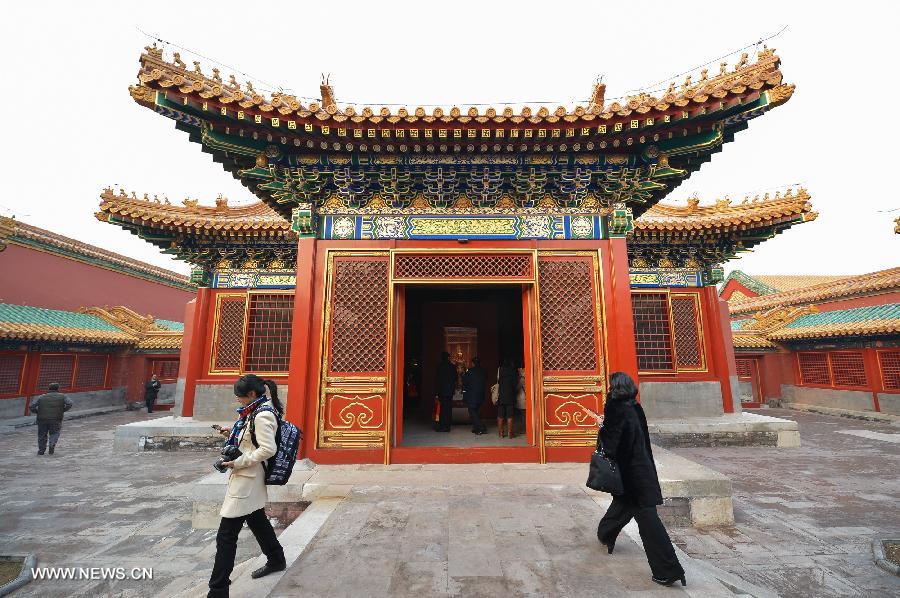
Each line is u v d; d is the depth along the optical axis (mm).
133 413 22703
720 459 11961
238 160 7941
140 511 7969
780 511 7754
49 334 18422
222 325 14578
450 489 6371
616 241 8328
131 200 13398
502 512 5480
